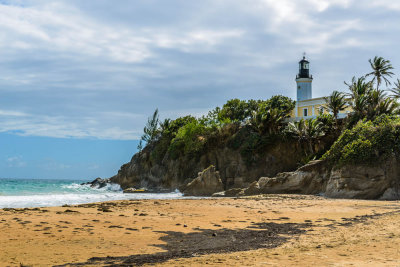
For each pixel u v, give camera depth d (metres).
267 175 59.84
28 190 64.25
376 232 10.91
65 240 10.02
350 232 11.30
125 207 20.73
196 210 19.58
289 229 12.79
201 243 10.04
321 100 72.81
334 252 7.77
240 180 60.34
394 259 6.83
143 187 78.88
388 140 35.97
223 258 7.51
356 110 54.66
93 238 10.42
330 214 17.98
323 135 57.59
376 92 53.41
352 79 57.56
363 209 20.97
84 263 7.48
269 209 20.64
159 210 19.25
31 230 11.42
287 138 59.88
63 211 17.20
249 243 10.02
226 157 63.94
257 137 61.88
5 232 10.95
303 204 24.91
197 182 52.62
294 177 42.06
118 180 87.94
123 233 11.41
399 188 34.25
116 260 7.79
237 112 87.75
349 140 39.38
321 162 41.25
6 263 7.41
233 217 16.39
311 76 87.31
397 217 15.24
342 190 36.41
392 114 50.22
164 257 8.13
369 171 35.59
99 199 35.34
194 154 67.19
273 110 63.41
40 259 7.80
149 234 11.38
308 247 8.66
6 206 25.28
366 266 6.23
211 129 69.75
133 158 88.38
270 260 7.09
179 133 73.38
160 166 76.44
